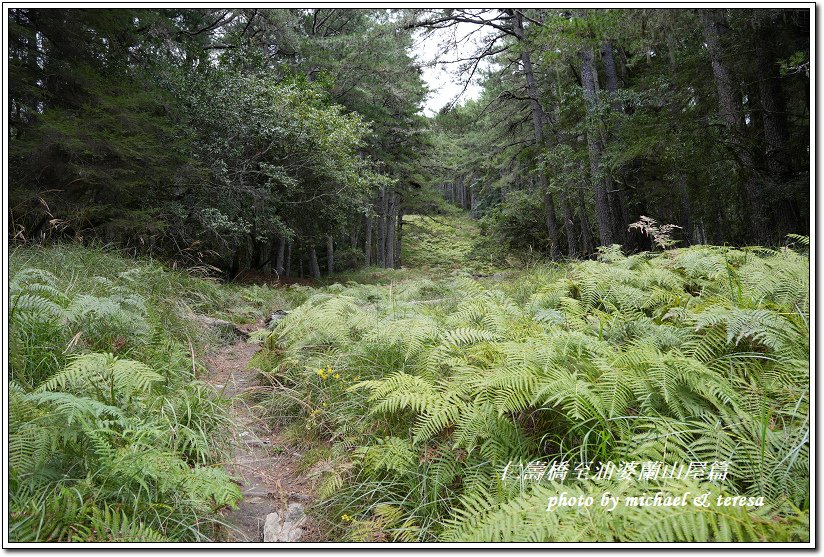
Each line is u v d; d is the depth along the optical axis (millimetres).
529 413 2396
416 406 2383
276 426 3314
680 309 3104
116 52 10000
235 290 9594
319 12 18875
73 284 4148
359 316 3963
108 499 1939
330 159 13383
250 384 4090
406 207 28562
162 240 10055
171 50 12805
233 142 12078
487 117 18672
